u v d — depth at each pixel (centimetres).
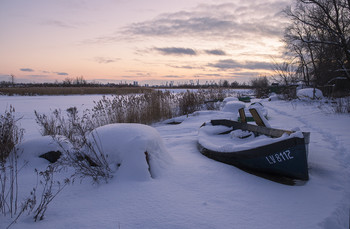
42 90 4225
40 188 397
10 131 595
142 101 1204
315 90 1844
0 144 532
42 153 518
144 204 329
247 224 282
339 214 302
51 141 537
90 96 3556
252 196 352
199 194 358
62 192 379
